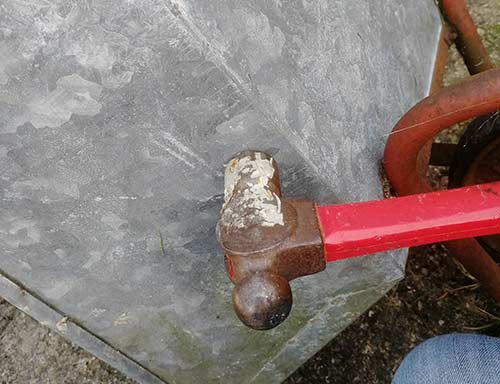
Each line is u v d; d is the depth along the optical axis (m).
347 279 0.89
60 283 0.86
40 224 0.76
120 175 0.70
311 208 0.66
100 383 1.31
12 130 0.65
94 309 0.90
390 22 0.99
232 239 0.62
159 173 0.70
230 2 0.60
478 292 1.27
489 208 0.68
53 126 0.64
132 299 0.88
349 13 0.85
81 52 0.58
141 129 0.65
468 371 0.77
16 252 0.81
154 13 0.55
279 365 1.06
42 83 0.60
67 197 0.73
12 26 0.56
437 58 1.18
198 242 0.81
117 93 0.61
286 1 0.70
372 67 0.90
